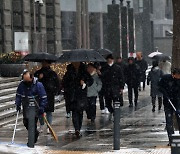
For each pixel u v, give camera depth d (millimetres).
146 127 39000
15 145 28734
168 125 29406
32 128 28375
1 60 67375
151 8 167500
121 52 113875
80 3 98000
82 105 34344
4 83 59250
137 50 153000
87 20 101688
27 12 85625
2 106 47375
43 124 36656
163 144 30406
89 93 42656
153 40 162250
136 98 56500
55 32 95750
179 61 32719
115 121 28062
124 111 51125
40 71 35250
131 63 55438
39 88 29156
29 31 86125
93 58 35344
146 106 55781
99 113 49281
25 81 29000
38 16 90250
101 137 34438
